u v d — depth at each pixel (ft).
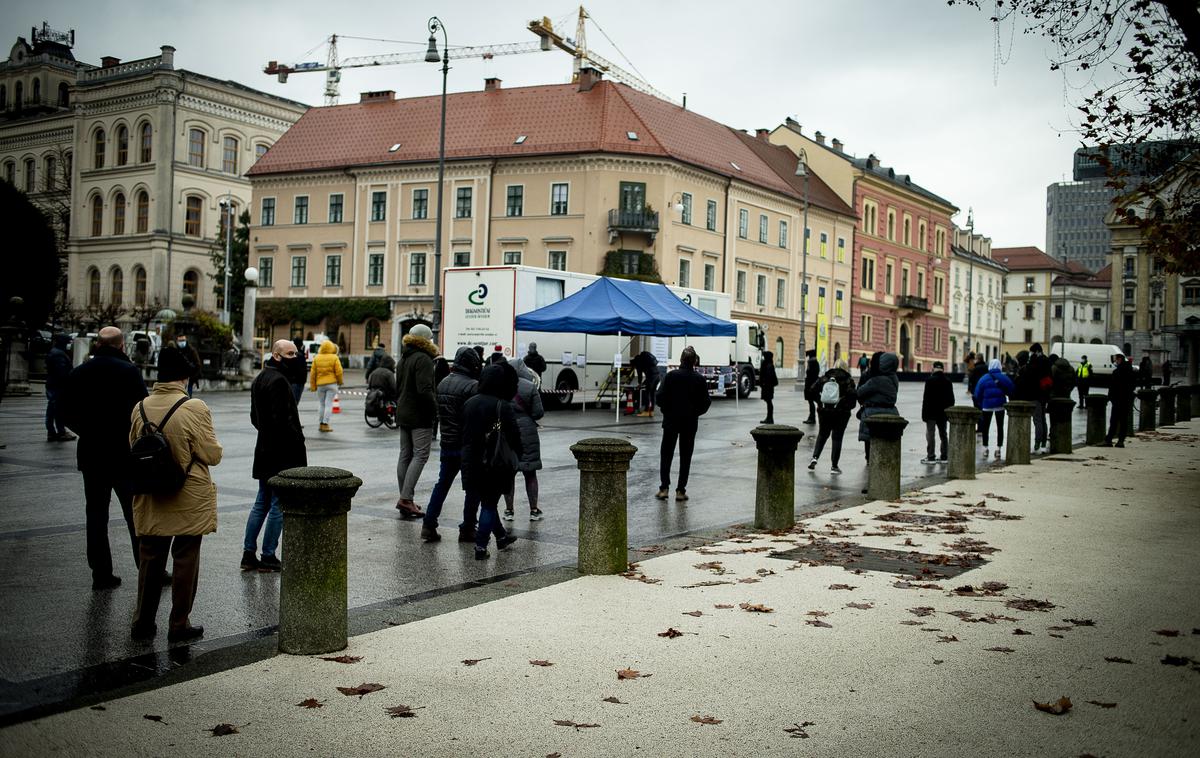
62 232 256.32
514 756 14.57
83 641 20.33
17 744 14.60
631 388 90.99
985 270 338.34
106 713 16.01
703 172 188.03
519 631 21.20
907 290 277.03
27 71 283.38
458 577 27.14
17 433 61.26
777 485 34.96
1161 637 21.26
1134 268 274.36
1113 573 27.68
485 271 89.71
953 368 313.32
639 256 177.37
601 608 23.25
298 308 202.08
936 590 25.48
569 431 73.00
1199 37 34.19
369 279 196.34
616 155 175.94
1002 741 15.42
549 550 31.12
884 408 50.78
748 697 17.26
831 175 249.55
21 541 29.96
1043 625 22.17
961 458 49.57
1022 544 31.99
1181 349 257.34
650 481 48.32
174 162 238.07
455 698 16.99
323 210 201.87
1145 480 49.39
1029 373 65.31
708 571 27.55
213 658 19.16
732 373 121.19
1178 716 16.57
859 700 17.19
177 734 15.15
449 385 32.17
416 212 191.42
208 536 31.86
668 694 17.34
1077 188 611.88
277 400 26.96
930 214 288.51
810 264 229.86
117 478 24.76
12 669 18.39
